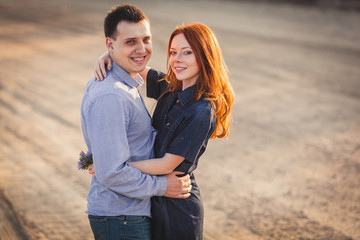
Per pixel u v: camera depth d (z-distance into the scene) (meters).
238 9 15.28
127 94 1.76
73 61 9.29
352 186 3.83
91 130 1.69
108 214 1.82
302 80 7.38
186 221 1.91
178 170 1.83
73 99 6.60
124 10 1.78
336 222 3.25
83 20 14.80
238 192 3.75
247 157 4.48
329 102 6.25
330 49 9.48
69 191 3.79
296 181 3.94
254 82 7.32
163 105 1.98
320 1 14.93
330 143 4.80
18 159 4.49
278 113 5.81
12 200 3.62
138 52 1.79
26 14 16.67
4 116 5.87
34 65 8.96
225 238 3.06
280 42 10.31
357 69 7.96
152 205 1.90
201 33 1.80
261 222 3.27
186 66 1.80
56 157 4.52
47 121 5.64
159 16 14.29
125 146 1.71
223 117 1.90
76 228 3.21
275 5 15.48
